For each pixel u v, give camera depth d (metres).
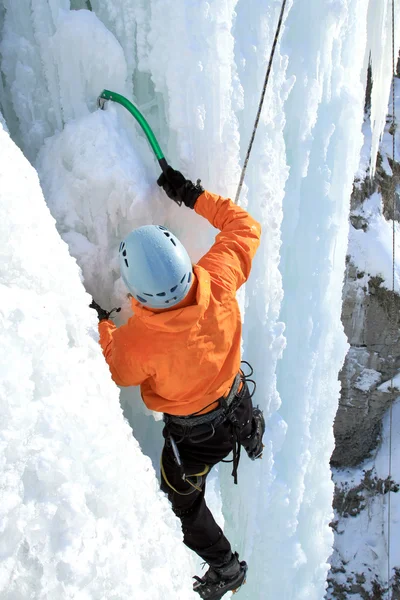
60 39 1.81
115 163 1.81
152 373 1.64
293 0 2.40
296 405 3.04
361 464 7.30
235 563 2.09
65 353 1.30
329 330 3.18
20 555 1.01
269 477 2.60
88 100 1.94
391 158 6.54
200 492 2.00
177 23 1.84
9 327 1.17
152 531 1.33
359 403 6.65
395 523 6.89
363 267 5.95
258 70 2.20
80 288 1.48
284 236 2.80
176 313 1.51
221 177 2.06
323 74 2.62
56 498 1.10
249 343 2.57
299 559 2.90
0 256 1.24
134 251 1.42
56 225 1.84
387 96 4.04
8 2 1.81
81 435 1.22
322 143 2.83
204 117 1.96
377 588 6.69
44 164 1.87
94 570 1.10
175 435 1.86
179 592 1.35
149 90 2.08
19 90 1.86
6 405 1.09
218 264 1.71
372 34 3.60
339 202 3.04
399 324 6.11
